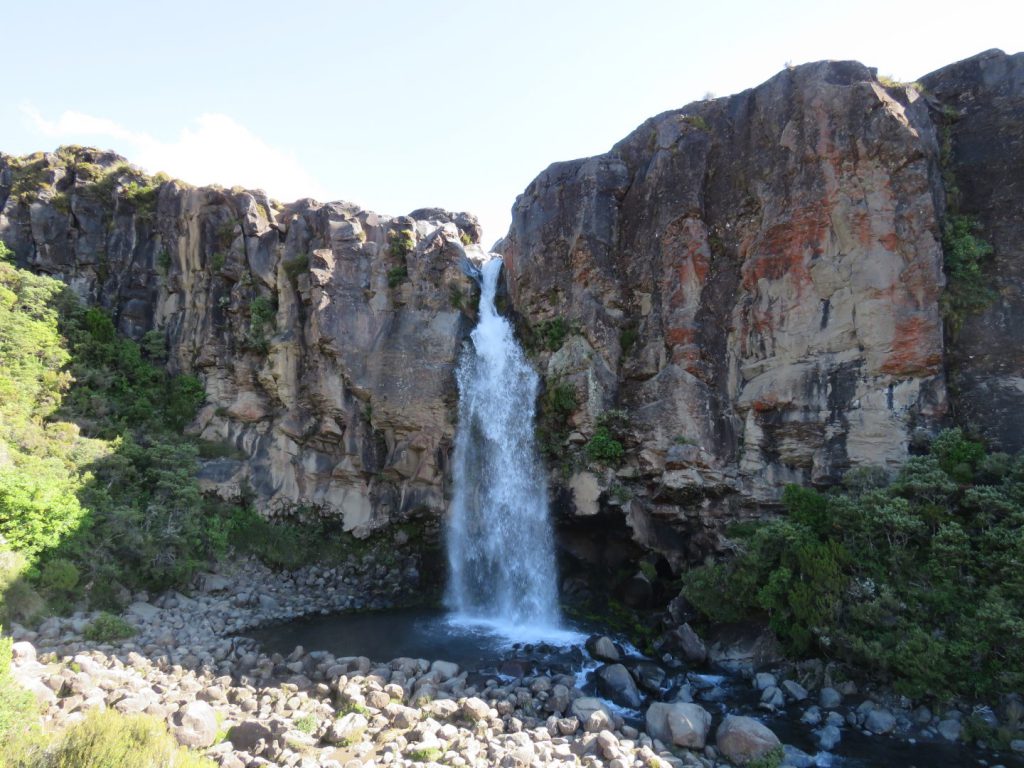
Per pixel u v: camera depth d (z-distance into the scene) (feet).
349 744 47.14
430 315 102.22
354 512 99.50
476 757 45.96
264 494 100.94
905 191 69.10
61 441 83.30
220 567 91.25
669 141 87.97
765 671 61.77
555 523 88.02
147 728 38.27
